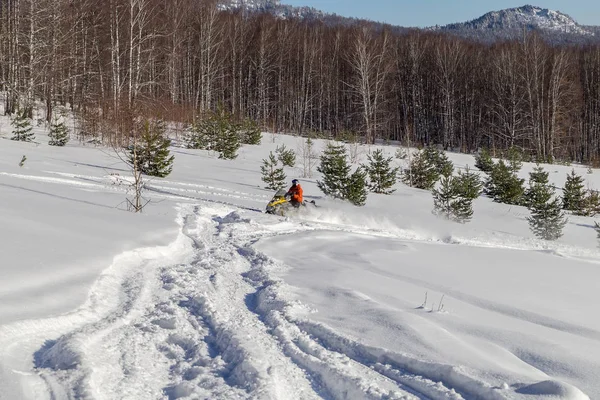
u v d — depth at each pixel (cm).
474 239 1616
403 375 439
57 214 1047
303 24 7831
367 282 754
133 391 410
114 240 906
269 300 661
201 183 2223
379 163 2519
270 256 960
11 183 1396
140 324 567
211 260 923
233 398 398
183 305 654
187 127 3838
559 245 1648
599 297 727
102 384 414
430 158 3275
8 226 860
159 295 689
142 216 1222
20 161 2016
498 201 2541
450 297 693
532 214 1980
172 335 543
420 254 1011
